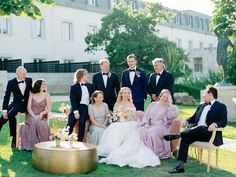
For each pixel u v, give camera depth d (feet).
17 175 20.24
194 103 69.26
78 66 91.86
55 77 87.25
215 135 21.97
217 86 46.14
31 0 27.14
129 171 21.61
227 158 25.25
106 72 29.71
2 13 27.25
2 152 25.84
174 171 21.43
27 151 26.23
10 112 27.22
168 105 26.12
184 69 93.25
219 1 56.59
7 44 90.99
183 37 155.33
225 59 46.44
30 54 95.71
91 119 26.99
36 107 27.30
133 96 29.76
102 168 22.21
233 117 45.11
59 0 101.71
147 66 94.02
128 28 90.48
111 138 25.07
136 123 25.93
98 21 113.91
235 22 53.93
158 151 24.61
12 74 77.25
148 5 93.66
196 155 24.84
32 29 96.37
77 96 28.09
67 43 104.58
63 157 20.58
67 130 22.39
